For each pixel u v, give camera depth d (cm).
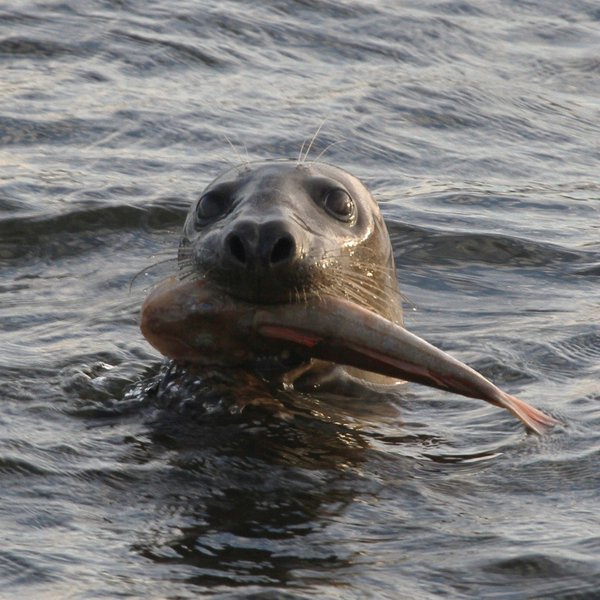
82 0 5259
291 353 2256
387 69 4953
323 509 1853
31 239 3325
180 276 2239
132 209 3512
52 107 4306
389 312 2547
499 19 5678
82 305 2911
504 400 2109
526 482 1961
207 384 2270
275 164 2430
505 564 1658
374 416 2292
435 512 1847
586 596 1579
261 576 1619
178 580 1603
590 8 5941
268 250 2041
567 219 3706
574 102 4872
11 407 2239
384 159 4156
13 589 1573
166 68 4738
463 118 4566
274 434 2152
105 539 1725
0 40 4812
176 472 1981
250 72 4784
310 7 5444
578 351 2639
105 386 2378
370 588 1591
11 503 1831
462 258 3356
